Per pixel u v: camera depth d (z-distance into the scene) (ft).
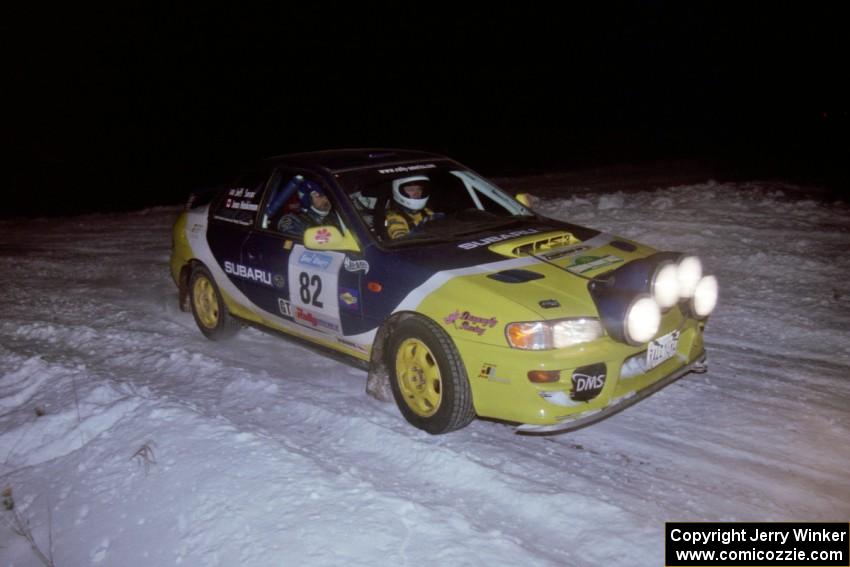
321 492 11.28
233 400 15.55
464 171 17.85
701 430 13.53
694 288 13.85
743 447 12.87
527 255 14.34
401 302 13.94
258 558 9.97
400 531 10.33
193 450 12.80
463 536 10.21
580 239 15.39
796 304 20.27
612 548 10.05
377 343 14.62
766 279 22.67
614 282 13.00
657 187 47.57
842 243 25.81
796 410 14.14
